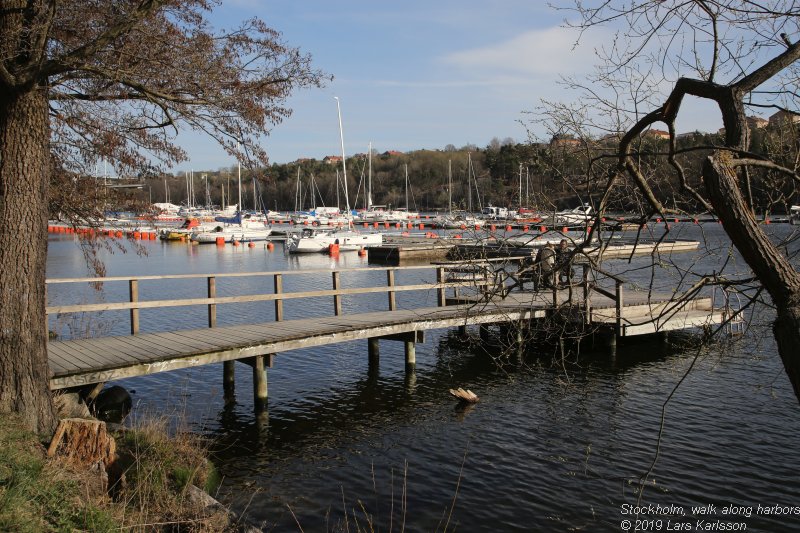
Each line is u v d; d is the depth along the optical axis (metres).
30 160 6.31
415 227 60.62
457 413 10.21
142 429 7.43
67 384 7.93
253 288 27.03
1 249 6.20
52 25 7.41
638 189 4.29
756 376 11.84
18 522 4.42
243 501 7.04
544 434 9.20
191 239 54.19
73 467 5.76
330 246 42.84
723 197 2.86
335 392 11.41
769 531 6.45
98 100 7.99
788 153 4.11
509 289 4.90
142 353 8.93
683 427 9.35
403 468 8.06
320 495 7.28
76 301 22.86
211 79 7.53
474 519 6.76
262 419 9.94
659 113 3.46
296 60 7.98
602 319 13.55
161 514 5.69
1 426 5.84
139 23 6.84
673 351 14.00
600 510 6.94
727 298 4.59
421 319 12.03
